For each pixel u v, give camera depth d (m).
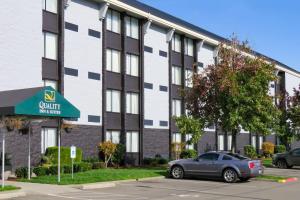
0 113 19.11
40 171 24.28
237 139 53.97
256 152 57.41
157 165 37.47
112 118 36.19
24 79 28.61
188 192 19.73
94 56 34.44
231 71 27.94
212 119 29.23
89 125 33.59
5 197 16.78
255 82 27.83
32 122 27.41
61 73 31.20
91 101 33.91
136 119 38.81
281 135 42.47
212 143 49.19
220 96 28.50
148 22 39.59
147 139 39.72
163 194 18.84
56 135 30.58
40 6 30.05
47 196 17.36
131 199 17.06
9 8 27.94
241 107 27.80
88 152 33.28
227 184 23.53
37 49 29.64
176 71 44.25
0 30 27.30
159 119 41.41
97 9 35.00
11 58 27.88
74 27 32.81
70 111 21.09
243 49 29.34
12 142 26.94
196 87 29.70
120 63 37.31
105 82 35.16
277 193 19.80
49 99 20.05
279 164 37.81
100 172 26.34
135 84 38.84
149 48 40.47
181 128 29.80
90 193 18.59
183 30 43.81
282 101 41.81
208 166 24.72
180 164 25.56
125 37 37.66
